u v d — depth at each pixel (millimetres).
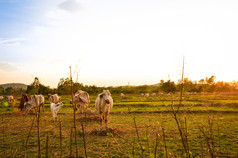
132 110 20391
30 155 6883
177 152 6898
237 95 41688
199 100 28859
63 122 13930
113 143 8234
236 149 7164
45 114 18391
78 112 18438
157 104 24609
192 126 11227
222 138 8844
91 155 6859
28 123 13523
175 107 20406
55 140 8859
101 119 11367
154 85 63625
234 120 13859
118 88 58281
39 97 17078
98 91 51000
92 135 9695
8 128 11766
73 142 8539
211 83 63906
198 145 7844
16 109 21672
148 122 13195
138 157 6371
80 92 16047
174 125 11922
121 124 12992
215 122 12961
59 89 40594
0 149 7633
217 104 24422
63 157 6648
